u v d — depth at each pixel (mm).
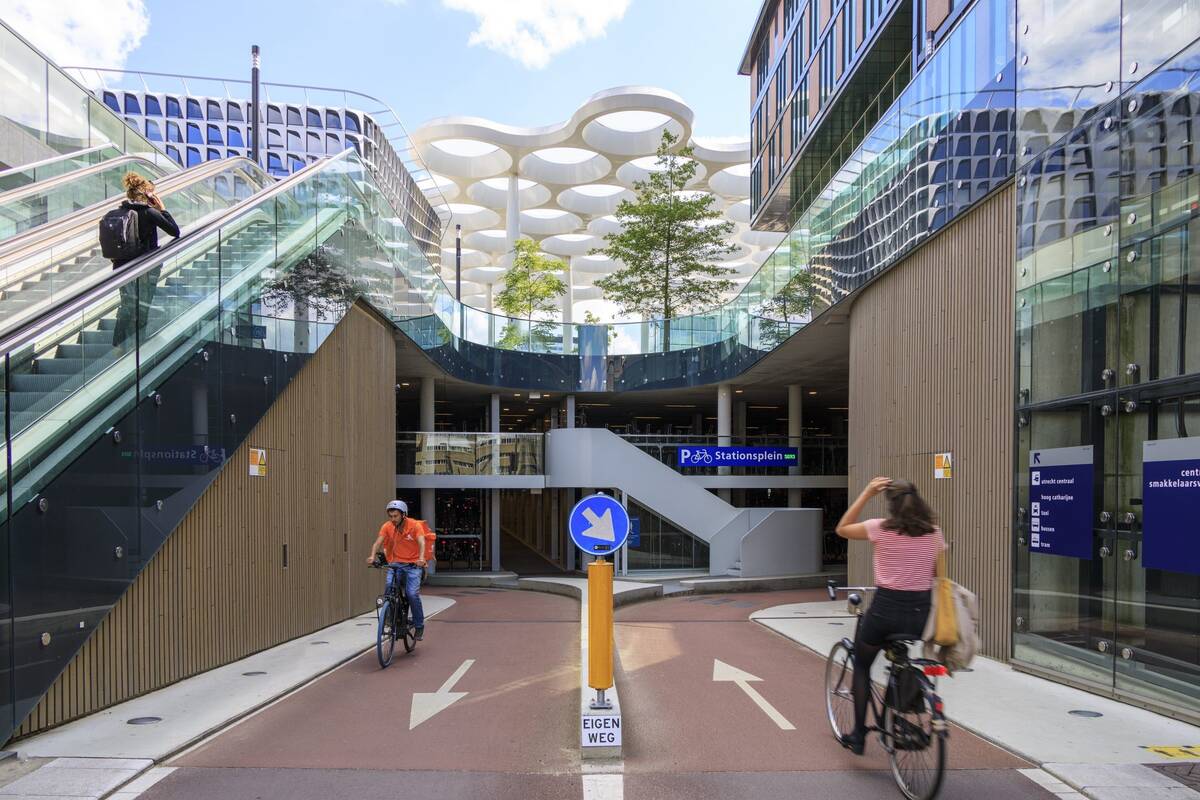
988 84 9352
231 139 46500
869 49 20531
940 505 10625
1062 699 6867
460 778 4930
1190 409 6219
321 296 11859
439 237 50094
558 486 24812
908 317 11914
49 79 13008
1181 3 6367
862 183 13859
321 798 4590
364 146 46156
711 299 35219
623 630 12273
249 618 9203
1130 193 6957
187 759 5289
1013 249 8938
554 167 54906
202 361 8125
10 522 5250
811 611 14414
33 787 4656
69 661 5840
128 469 6688
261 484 9633
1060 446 7855
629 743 5699
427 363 22188
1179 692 6168
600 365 28906
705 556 23969
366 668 8547
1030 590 8234
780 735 5910
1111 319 7164
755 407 37906
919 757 4418
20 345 5348
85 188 10828
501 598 17859
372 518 14727
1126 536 6836
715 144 53844
